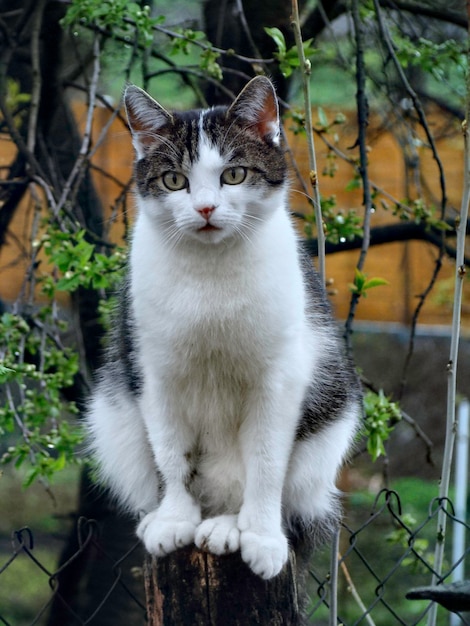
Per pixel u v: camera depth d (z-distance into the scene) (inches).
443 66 205.8
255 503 118.8
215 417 124.6
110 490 148.3
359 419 143.8
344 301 362.3
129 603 213.6
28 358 196.7
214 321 116.0
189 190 116.8
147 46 170.7
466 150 132.8
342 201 315.3
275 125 121.6
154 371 121.2
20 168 213.5
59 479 314.3
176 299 116.5
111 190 287.0
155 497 136.3
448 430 136.3
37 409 164.6
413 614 250.2
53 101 217.8
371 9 205.5
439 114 252.1
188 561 112.7
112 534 213.5
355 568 267.6
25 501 310.3
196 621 112.0
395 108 217.8
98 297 203.2
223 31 213.3
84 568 216.7
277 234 119.6
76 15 168.2
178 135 118.9
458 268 134.0
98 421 141.1
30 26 214.2
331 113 270.1
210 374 121.0
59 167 223.6
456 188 325.7
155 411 123.0
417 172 207.2
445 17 217.9
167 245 117.5
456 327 135.0
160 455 123.4
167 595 112.9
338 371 133.3
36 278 187.9
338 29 275.3
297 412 121.8
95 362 215.3
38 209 181.2
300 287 120.8
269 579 111.9
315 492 132.7
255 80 119.6
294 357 119.8
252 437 121.1
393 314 370.6
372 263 365.1
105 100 199.5
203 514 129.8
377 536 279.4
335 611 131.1
